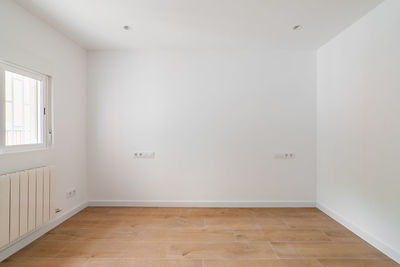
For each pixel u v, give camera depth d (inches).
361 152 105.0
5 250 86.8
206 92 146.6
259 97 146.8
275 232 110.3
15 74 93.5
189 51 146.5
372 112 97.8
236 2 93.7
